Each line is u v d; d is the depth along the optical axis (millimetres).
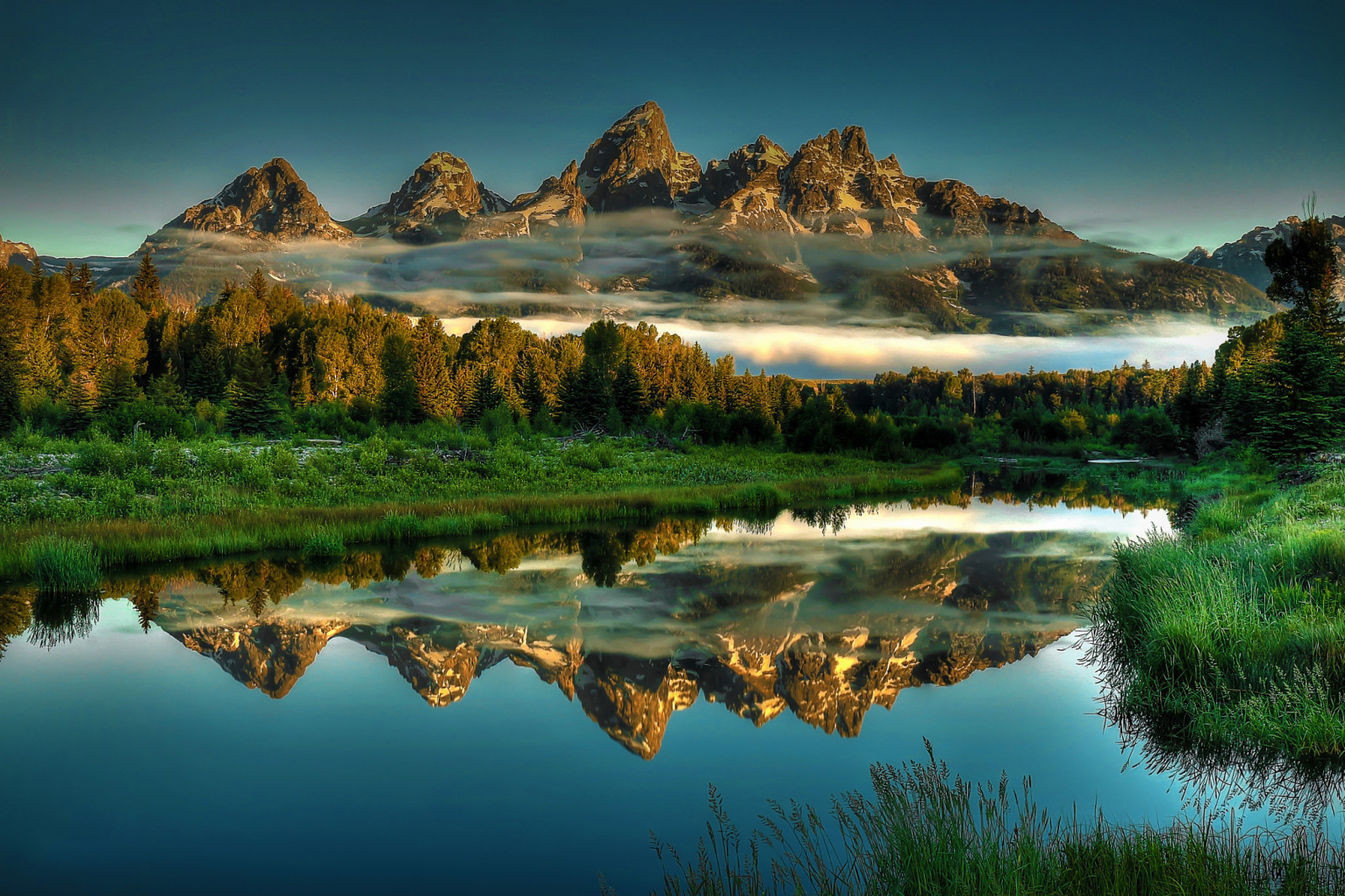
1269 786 6824
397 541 22344
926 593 15969
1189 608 9641
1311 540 11141
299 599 15641
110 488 23656
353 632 13328
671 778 7672
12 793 7465
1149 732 8297
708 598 15797
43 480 25438
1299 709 7516
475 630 13492
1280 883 4934
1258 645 8727
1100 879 4820
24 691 10422
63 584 16203
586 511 27000
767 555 20641
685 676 10984
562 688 10539
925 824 5484
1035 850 5133
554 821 6852
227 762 8188
